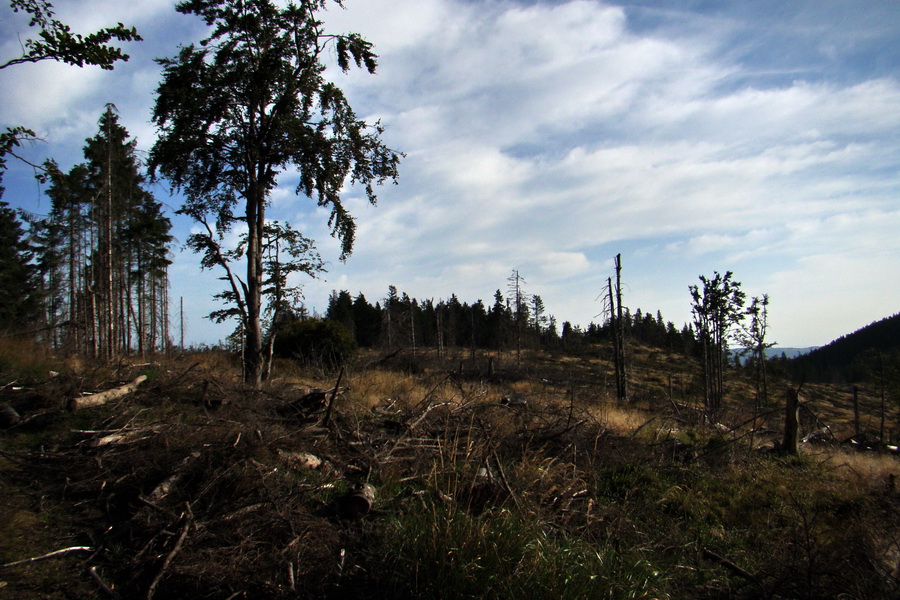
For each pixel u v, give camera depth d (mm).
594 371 38406
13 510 4676
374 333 60906
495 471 6418
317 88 13844
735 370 41188
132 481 5270
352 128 14039
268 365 12984
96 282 23266
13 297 25625
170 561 3975
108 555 4211
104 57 4832
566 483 6680
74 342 13914
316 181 13891
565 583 3854
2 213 27094
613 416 13539
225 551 4254
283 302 13281
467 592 3766
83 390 7629
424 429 8836
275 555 4219
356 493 5395
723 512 7562
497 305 64062
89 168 19812
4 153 4883
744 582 5305
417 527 4348
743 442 11008
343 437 7656
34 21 4574
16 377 8117
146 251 27859
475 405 9797
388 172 14648
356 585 4102
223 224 14125
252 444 6020
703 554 5898
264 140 13344
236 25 12656
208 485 5016
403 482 6535
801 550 5547
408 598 3885
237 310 12688
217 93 12664
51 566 3988
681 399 25047
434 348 55031
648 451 9734
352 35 13461
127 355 12547
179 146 12469
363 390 13211
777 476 9117
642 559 4988
